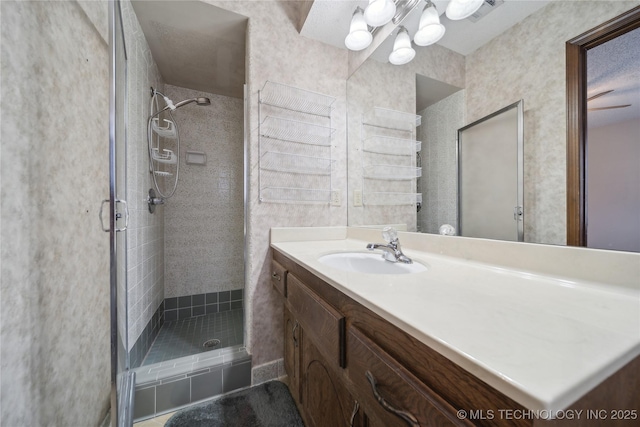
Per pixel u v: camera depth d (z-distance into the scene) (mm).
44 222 779
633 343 334
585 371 271
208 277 2418
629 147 530
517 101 777
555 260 654
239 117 2580
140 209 1567
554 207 678
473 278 677
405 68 1261
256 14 1435
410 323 396
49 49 809
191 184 2375
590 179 603
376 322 519
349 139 1676
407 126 1255
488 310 450
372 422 544
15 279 669
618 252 550
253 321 1414
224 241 2492
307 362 1049
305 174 1561
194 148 2387
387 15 1198
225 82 2250
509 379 260
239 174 2574
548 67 698
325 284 771
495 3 845
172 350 1675
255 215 1429
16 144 678
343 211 1675
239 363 1356
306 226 1557
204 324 2123
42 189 773
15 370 660
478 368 290
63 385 844
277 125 1483
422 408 380
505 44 816
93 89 1070
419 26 1172
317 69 1601
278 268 1278
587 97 612
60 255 850
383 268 1083
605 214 573
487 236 869
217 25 1494
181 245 2322
